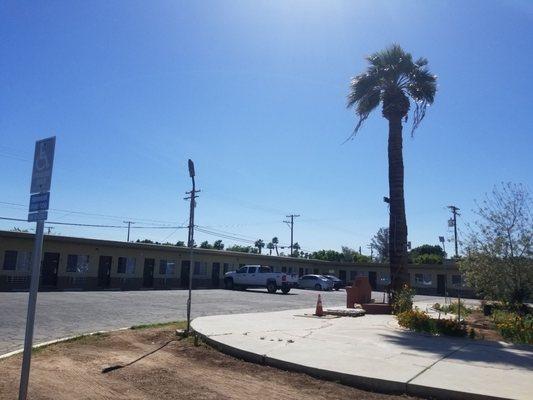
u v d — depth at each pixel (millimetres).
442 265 50156
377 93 21219
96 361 9141
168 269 41156
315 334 11781
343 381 7711
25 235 31562
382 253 88312
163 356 9664
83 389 7312
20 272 31375
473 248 17688
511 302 16938
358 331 12523
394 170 20031
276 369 8602
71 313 16938
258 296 31281
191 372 8438
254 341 10422
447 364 8484
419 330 12547
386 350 9742
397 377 7441
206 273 44844
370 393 7246
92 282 35469
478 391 6711
